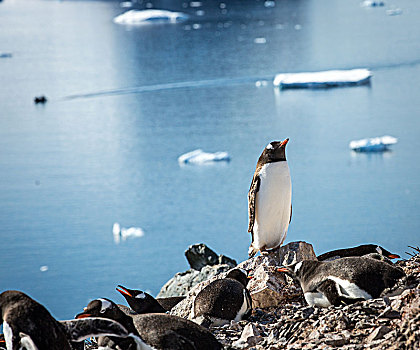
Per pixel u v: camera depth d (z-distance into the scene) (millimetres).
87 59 125438
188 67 108750
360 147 59344
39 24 180625
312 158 59188
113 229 45750
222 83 95062
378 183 49812
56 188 57031
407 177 50562
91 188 56781
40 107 89938
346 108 76562
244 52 117125
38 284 36531
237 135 68938
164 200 52062
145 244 42594
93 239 44094
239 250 39844
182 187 55156
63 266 39531
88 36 154750
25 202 53938
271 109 79000
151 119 78750
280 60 107875
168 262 38906
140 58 121312
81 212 50562
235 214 47438
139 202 52000
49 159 66125
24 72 116188
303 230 41188
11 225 48188
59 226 47688
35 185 58344
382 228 39094
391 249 34406
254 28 144750
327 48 114688
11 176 61406
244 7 180500
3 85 106312
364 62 100625
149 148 67375
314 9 167375
